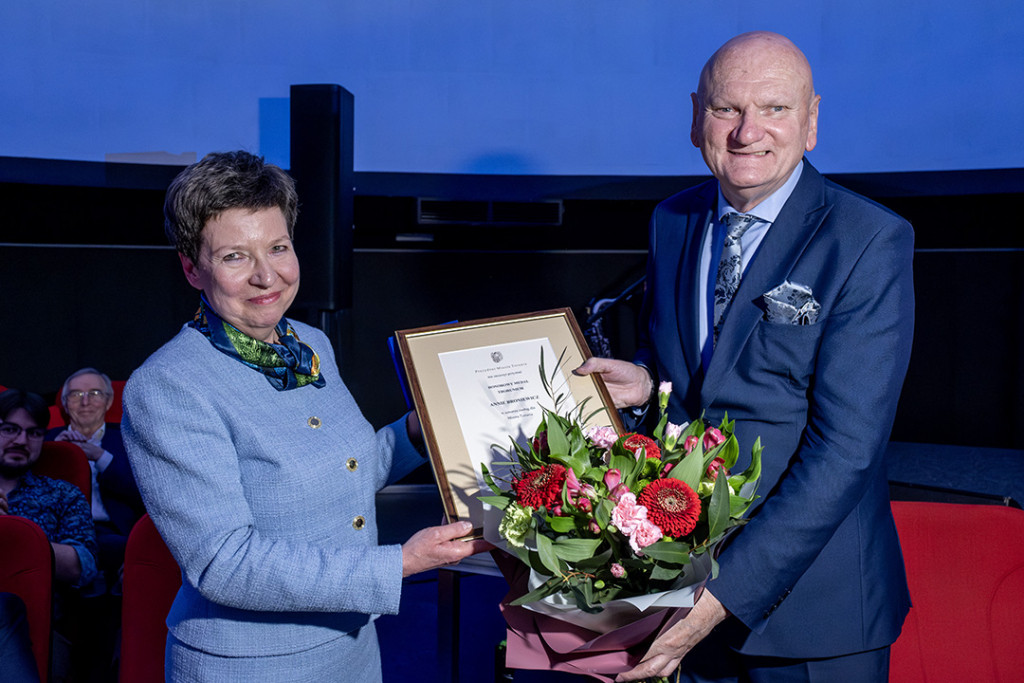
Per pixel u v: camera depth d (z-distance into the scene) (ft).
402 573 3.80
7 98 13.85
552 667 3.61
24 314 13.70
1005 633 4.70
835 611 4.54
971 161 13.66
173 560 5.24
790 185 4.83
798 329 4.50
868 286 4.38
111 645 7.40
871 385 4.30
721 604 4.17
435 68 14.85
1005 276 13.43
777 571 4.22
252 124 14.80
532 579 3.38
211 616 3.89
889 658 4.74
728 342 4.67
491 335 4.67
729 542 4.40
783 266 4.63
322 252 12.03
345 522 4.10
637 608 3.27
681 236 5.37
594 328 12.85
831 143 14.43
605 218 14.44
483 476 4.20
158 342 14.26
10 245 13.52
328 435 4.12
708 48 14.52
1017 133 13.28
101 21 13.97
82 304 13.91
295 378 4.13
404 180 14.66
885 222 4.48
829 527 4.27
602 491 3.38
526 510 3.39
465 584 10.48
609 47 14.70
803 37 14.15
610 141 15.02
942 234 13.61
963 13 13.23
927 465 12.50
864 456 4.27
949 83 13.55
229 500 3.75
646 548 3.17
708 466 3.56
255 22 14.48
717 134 4.64
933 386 14.06
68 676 6.89
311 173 11.92
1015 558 4.71
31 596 5.08
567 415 3.98
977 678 4.72
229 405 3.87
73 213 13.55
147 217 13.87
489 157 15.12
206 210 3.78
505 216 14.23
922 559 4.85
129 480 9.24
